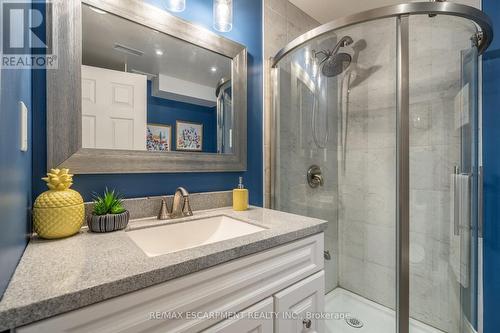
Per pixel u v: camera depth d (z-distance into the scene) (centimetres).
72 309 42
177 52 109
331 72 156
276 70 150
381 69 137
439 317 134
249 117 141
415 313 141
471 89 120
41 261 54
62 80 80
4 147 44
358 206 162
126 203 93
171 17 106
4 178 43
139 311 49
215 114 123
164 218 97
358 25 123
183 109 111
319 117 160
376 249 154
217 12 118
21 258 55
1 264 40
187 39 111
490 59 131
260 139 146
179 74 110
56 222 67
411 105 129
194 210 114
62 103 80
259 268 72
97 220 75
